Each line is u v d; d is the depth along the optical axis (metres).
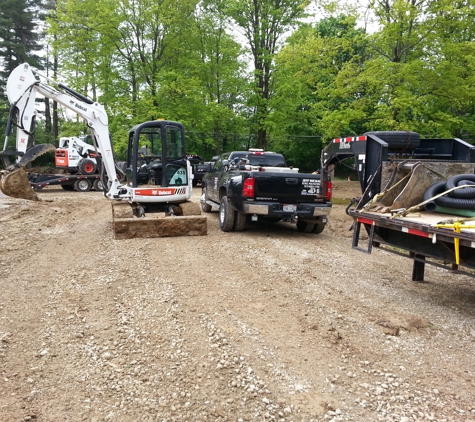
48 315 4.73
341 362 3.77
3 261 7.00
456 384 3.45
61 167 22.36
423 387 3.40
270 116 23.64
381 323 4.61
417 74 15.00
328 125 16.77
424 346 4.11
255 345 4.04
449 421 2.97
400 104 14.14
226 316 4.71
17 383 3.38
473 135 18.80
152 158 10.52
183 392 3.26
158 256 7.27
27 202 15.20
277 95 23.97
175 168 10.23
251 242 8.60
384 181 6.01
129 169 10.41
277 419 2.97
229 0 23.25
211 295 5.37
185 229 9.12
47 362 3.71
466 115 20.30
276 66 23.66
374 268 6.95
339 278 6.30
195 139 28.36
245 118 26.27
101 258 7.15
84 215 12.62
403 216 5.30
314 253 7.82
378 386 3.40
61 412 3.02
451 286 6.10
